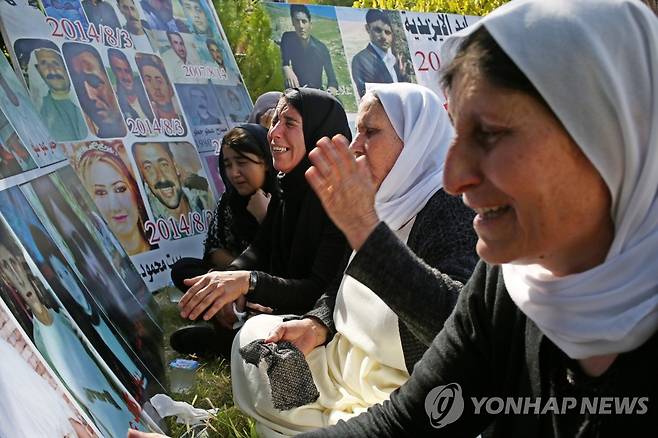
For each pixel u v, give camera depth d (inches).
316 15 337.4
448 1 430.0
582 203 45.8
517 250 47.6
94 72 197.6
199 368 143.0
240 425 115.0
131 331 122.1
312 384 106.5
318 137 145.7
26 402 67.2
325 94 148.6
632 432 47.4
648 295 46.8
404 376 102.7
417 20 382.6
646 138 44.9
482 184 47.0
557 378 51.4
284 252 147.3
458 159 47.2
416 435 60.8
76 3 199.9
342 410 106.0
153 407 108.5
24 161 108.3
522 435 54.1
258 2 321.1
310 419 106.0
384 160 104.8
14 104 118.0
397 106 105.5
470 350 58.9
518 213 46.3
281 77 311.9
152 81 223.0
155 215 201.5
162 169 211.6
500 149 45.1
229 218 180.2
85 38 199.0
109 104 198.8
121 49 213.6
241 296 130.7
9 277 80.1
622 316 46.5
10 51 172.9
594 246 47.8
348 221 68.1
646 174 45.1
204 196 227.3
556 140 44.5
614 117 44.1
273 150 144.7
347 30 348.2
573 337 48.3
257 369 111.1
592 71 43.6
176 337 150.5
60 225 111.9
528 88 44.0
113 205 186.7
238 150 171.9
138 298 140.4
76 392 81.0
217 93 257.4
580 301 47.8
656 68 44.7
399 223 102.3
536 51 43.7
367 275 70.9
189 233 213.8
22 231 92.8
